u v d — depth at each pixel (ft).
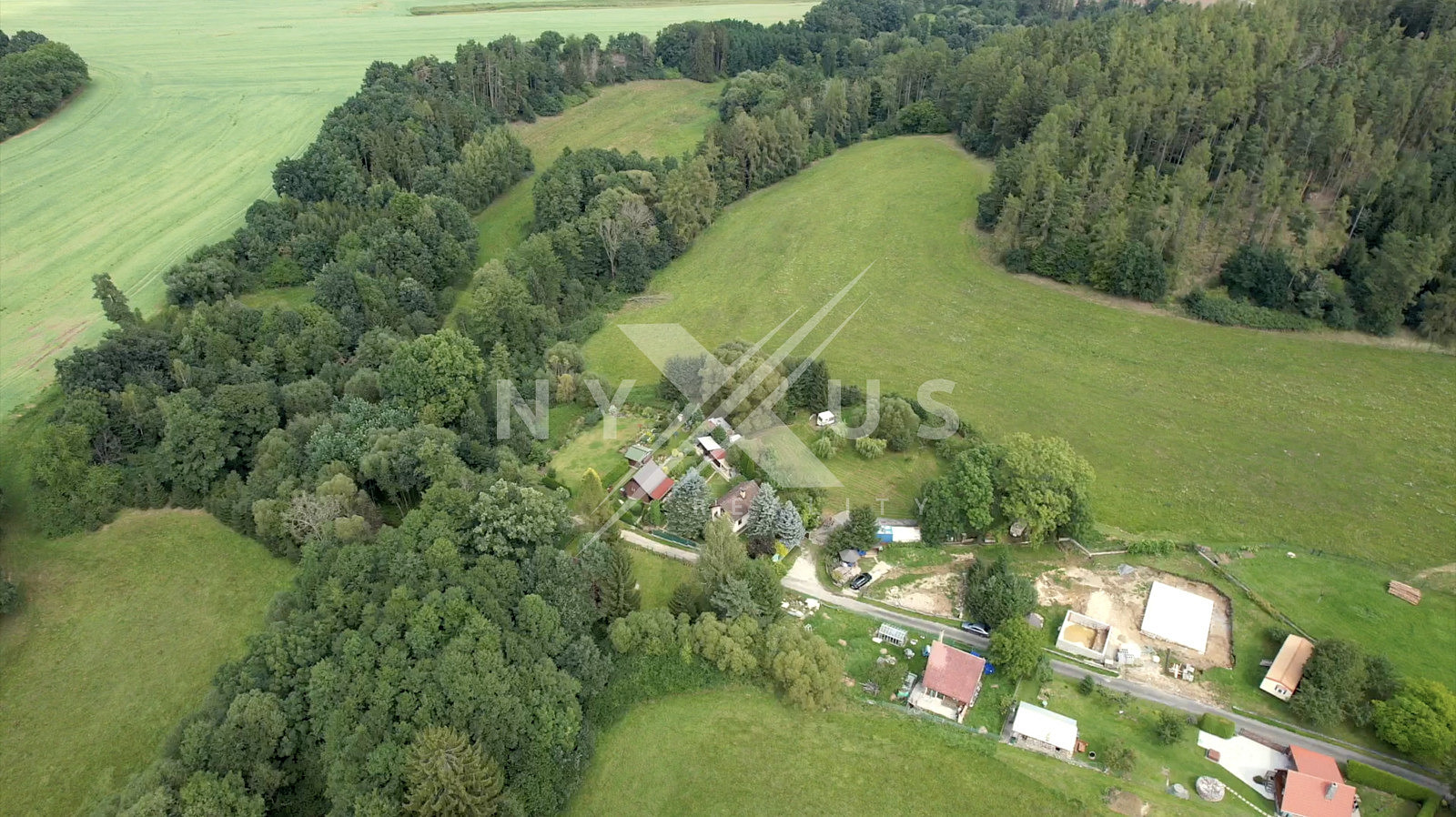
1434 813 200.34
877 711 235.20
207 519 296.30
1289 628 250.16
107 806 190.39
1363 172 390.63
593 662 232.94
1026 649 238.48
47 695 240.32
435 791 189.06
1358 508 292.20
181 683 243.40
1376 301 370.12
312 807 207.10
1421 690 218.79
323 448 291.79
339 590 230.07
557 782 211.82
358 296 388.16
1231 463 315.58
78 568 277.44
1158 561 276.21
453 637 221.25
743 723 232.94
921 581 275.39
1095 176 429.79
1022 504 273.75
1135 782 213.87
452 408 329.31
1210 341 382.63
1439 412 332.80
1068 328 400.26
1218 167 432.66
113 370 328.49
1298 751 214.90
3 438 323.57
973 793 213.87
